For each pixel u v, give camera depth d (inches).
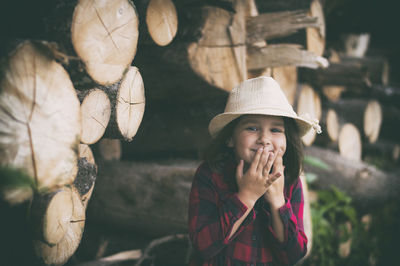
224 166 56.3
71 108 41.0
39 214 40.1
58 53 39.1
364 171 131.3
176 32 76.3
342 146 149.6
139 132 106.7
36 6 42.6
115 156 105.1
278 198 50.8
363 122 156.1
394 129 220.4
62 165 40.1
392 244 147.9
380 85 178.5
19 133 36.4
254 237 52.6
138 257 80.2
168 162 100.1
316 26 81.1
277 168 50.6
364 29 173.6
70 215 44.8
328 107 143.3
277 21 84.4
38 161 37.7
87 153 51.3
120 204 89.9
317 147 147.2
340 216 121.6
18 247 42.0
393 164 204.5
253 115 51.8
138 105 57.1
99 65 45.7
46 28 42.1
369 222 141.2
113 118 51.0
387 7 156.8
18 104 36.4
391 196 131.6
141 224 88.0
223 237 48.2
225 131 57.0
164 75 78.6
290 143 57.0
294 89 111.0
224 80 83.2
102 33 45.7
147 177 89.4
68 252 47.0
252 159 51.9
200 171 55.5
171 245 83.7
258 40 86.7
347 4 149.4
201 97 91.4
